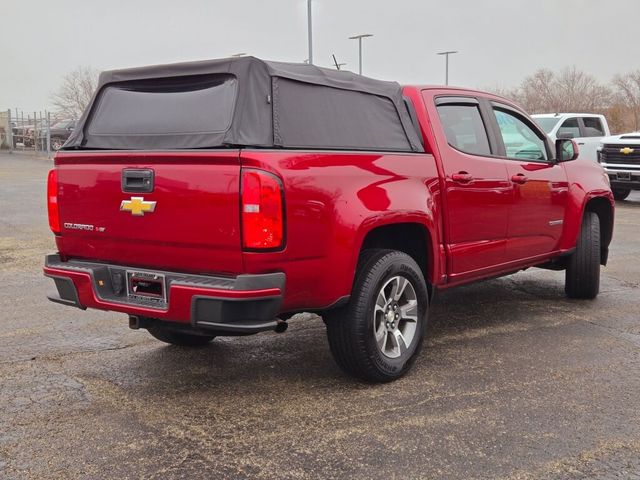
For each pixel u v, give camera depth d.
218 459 3.47
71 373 4.73
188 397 4.29
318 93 4.27
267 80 3.98
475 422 3.91
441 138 5.04
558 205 6.29
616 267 8.62
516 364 4.92
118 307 4.11
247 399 4.26
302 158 3.88
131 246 4.15
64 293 4.43
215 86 4.08
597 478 3.28
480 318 6.22
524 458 3.48
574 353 5.18
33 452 3.54
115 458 3.48
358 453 3.53
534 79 56.44
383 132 4.66
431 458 3.48
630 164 15.86
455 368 4.84
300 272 3.89
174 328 4.13
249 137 3.80
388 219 4.34
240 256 3.71
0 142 43.16
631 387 4.47
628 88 49.16
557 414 4.02
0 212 13.80
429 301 4.99
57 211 4.50
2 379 4.60
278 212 3.71
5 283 7.59
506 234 5.66
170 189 3.90
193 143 3.98
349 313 4.27
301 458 3.48
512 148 5.87
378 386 4.48
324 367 4.87
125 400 4.24
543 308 6.58
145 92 4.42
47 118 34.75
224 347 5.35
